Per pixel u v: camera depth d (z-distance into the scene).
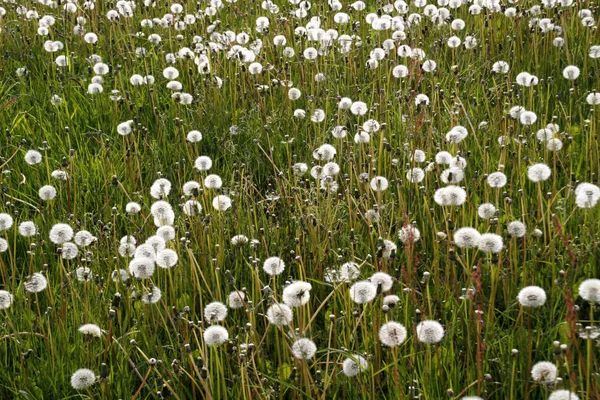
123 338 2.39
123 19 4.85
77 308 2.51
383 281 2.25
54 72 4.05
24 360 2.33
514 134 3.09
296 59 4.19
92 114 3.65
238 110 3.59
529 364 2.18
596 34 3.94
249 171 3.19
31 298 2.59
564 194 2.86
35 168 3.17
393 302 2.19
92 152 3.45
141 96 3.77
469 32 4.29
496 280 2.37
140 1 5.17
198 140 3.19
